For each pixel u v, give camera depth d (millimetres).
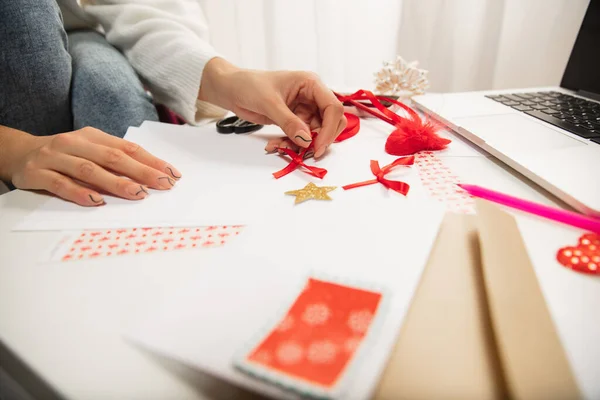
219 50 1123
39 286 272
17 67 543
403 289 243
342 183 411
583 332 222
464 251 282
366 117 615
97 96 591
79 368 208
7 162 440
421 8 966
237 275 263
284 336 212
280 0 1013
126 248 313
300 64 1093
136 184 385
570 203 336
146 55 648
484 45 981
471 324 221
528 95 658
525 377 185
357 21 986
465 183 404
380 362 194
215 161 471
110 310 247
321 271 262
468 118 543
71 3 723
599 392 186
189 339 216
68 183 384
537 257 288
